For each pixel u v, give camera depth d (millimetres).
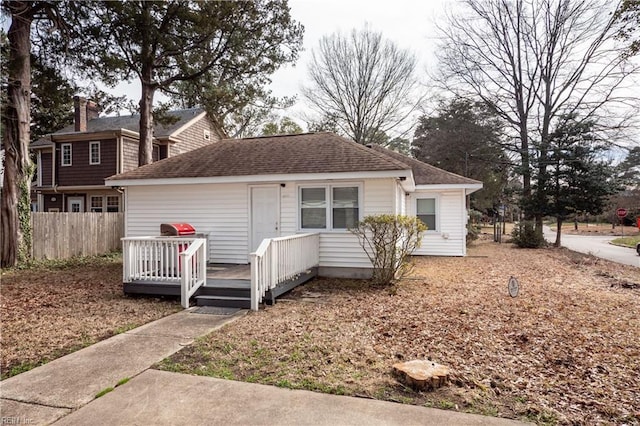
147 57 14461
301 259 8609
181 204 11039
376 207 9531
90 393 3537
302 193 10141
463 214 15023
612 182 18344
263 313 6449
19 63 11602
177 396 3455
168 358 4391
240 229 10602
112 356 4457
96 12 12930
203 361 4293
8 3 11336
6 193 11727
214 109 17125
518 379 3830
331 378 3824
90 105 24188
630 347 4758
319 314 6344
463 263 13102
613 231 35406
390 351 4594
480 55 24078
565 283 9266
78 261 12930
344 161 9703
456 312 6453
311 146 11336
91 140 21234
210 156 11766
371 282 9141
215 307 6961
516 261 13625
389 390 3562
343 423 2984
